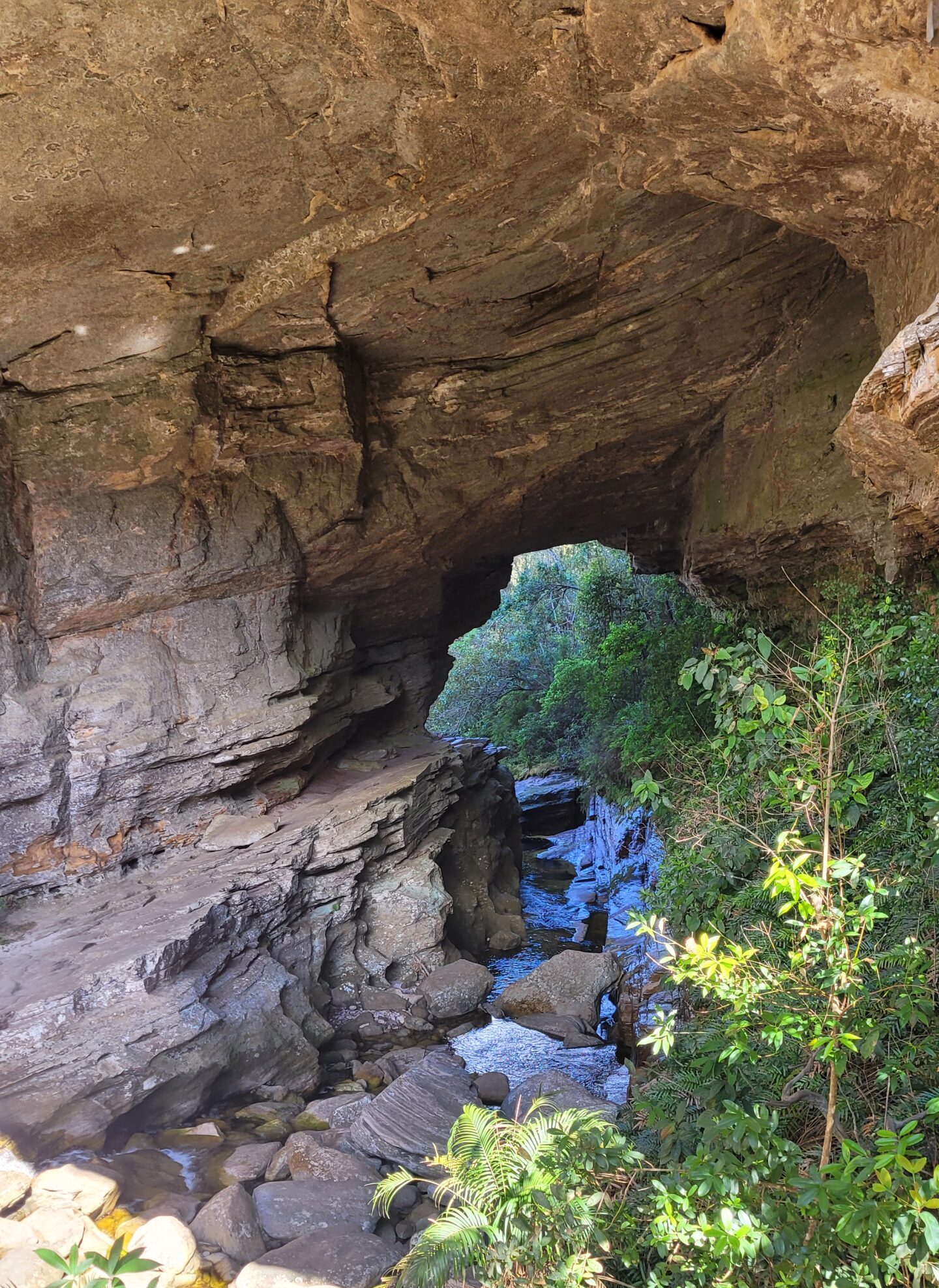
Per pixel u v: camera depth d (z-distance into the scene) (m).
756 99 4.76
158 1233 5.32
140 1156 6.70
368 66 5.68
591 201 7.78
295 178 6.88
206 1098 7.62
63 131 6.00
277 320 9.09
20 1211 5.67
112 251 7.40
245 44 5.48
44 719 8.94
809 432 9.57
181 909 8.45
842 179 5.35
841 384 9.21
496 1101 7.78
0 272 7.36
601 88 5.25
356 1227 5.81
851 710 5.20
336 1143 7.05
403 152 6.72
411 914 10.87
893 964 4.19
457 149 6.69
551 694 23.72
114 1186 5.93
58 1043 6.80
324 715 12.05
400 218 7.61
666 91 4.96
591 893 15.35
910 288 5.46
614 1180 4.05
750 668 4.15
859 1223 2.76
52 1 5.07
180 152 6.36
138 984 7.41
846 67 4.19
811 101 4.57
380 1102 7.21
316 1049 8.44
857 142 4.81
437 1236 3.79
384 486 10.85
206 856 9.73
